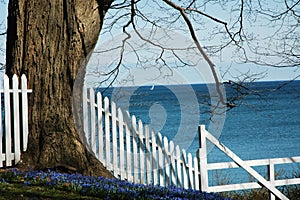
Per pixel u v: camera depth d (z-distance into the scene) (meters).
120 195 8.84
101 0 11.46
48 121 10.99
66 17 11.06
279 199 11.79
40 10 11.07
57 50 11.08
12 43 11.30
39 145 10.96
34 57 11.08
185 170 11.55
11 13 11.33
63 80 11.09
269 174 11.77
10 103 11.23
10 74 11.29
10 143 11.05
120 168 11.61
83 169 10.88
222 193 13.16
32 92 11.09
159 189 10.01
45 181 9.40
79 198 8.62
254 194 12.84
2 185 9.05
